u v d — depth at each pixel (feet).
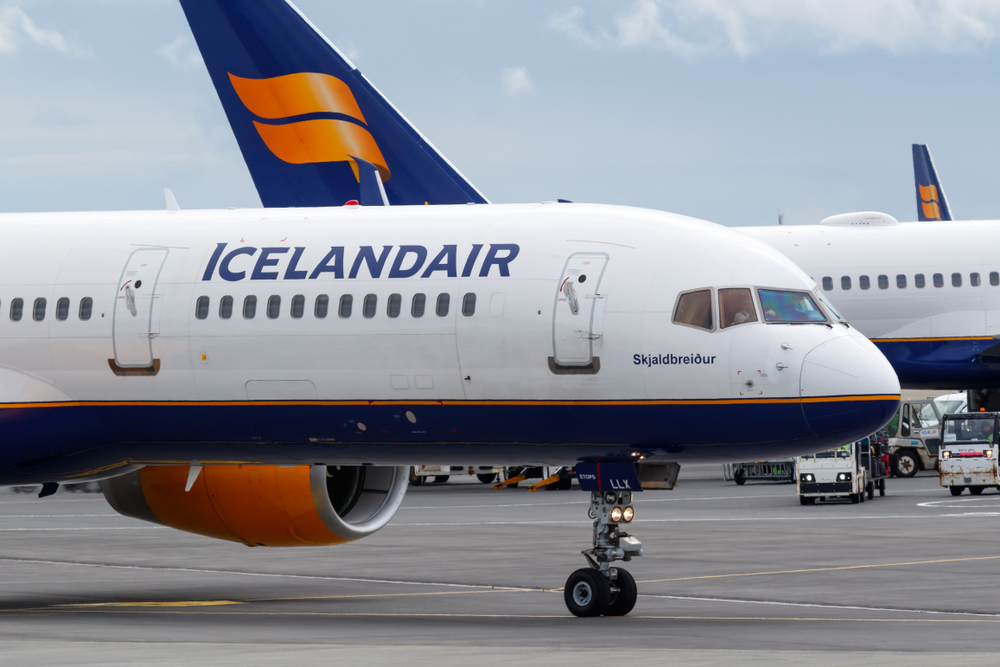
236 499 304.50
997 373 606.55
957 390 638.53
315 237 284.61
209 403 282.56
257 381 278.05
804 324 255.70
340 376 272.31
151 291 288.10
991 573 322.55
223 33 458.50
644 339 253.85
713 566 345.51
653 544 400.67
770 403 249.34
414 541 426.10
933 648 205.87
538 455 269.44
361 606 284.20
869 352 256.52
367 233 281.33
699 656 191.11
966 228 615.98
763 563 350.23
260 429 281.13
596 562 261.03
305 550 406.82
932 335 607.78
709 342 252.21
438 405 267.39
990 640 216.54
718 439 254.27
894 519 471.62
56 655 198.08
